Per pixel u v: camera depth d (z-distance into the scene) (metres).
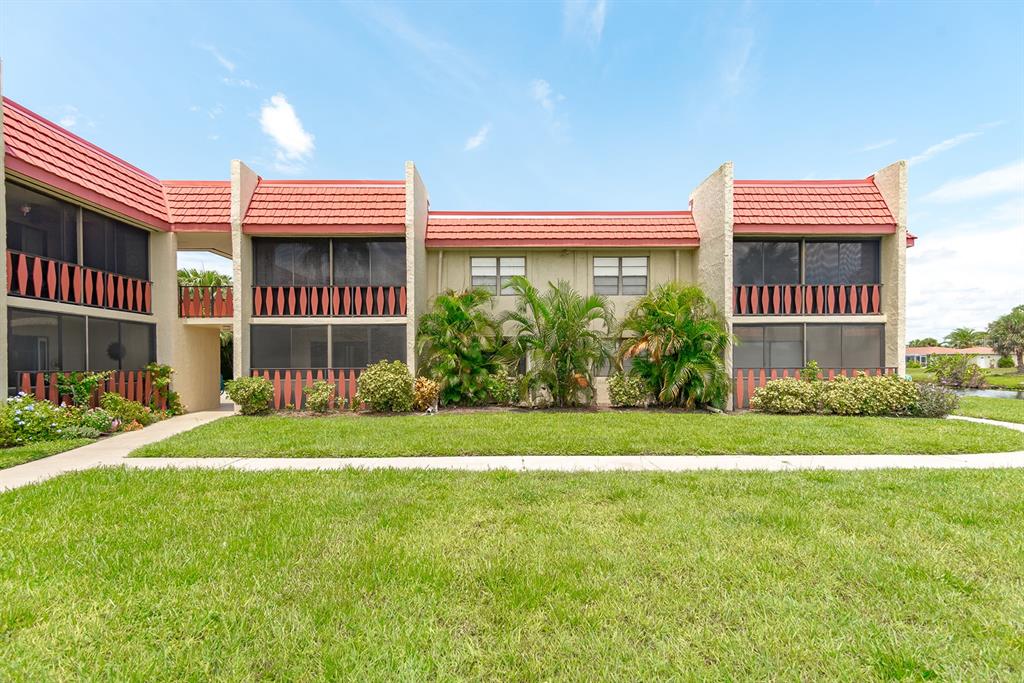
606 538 4.34
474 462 7.56
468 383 13.55
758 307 14.88
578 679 2.53
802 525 4.65
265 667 2.64
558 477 6.52
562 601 3.27
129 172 13.06
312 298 14.28
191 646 2.79
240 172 13.51
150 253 13.59
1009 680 2.50
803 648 2.77
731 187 13.73
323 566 3.77
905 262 14.02
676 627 3.00
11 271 9.64
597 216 16.09
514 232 15.36
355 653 2.71
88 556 3.88
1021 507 5.13
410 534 4.45
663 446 8.37
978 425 10.55
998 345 47.16
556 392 13.27
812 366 14.00
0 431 8.45
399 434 9.43
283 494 5.69
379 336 14.27
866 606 3.23
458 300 13.69
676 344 13.06
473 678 2.54
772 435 9.37
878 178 14.83
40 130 10.54
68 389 10.32
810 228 14.02
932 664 2.63
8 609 3.08
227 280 21.88
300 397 13.52
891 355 14.34
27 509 5.02
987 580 3.55
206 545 4.16
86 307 11.27
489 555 3.98
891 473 6.70
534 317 13.74
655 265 16.05
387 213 14.15
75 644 2.80
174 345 13.66
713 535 4.41
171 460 7.71
